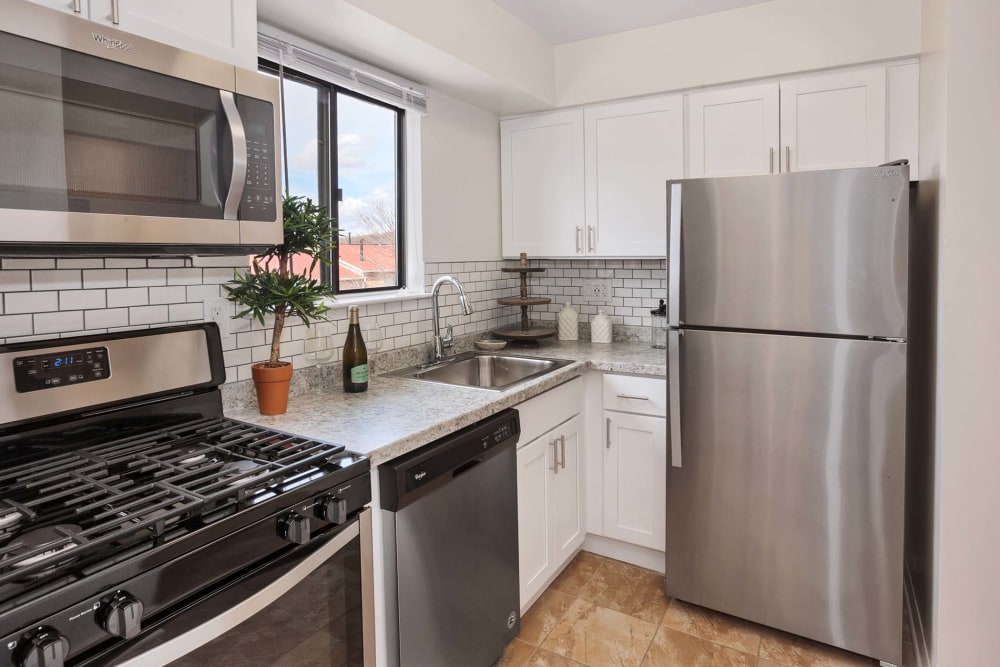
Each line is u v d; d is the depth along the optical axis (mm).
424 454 1627
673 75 2758
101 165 1180
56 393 1353
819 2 2475
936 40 1858
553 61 3010
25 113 1067
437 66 2393
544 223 3113
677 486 2291
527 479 2205
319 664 1305
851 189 1920
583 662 2062
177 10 1396
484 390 2113
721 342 2158
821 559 2072
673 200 2174
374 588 1524
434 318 2576
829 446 2023
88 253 1203
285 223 1673
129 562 933
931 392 1928
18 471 1233
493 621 1965
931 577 1880
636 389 2555
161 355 1554
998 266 1644
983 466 1683
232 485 1165
